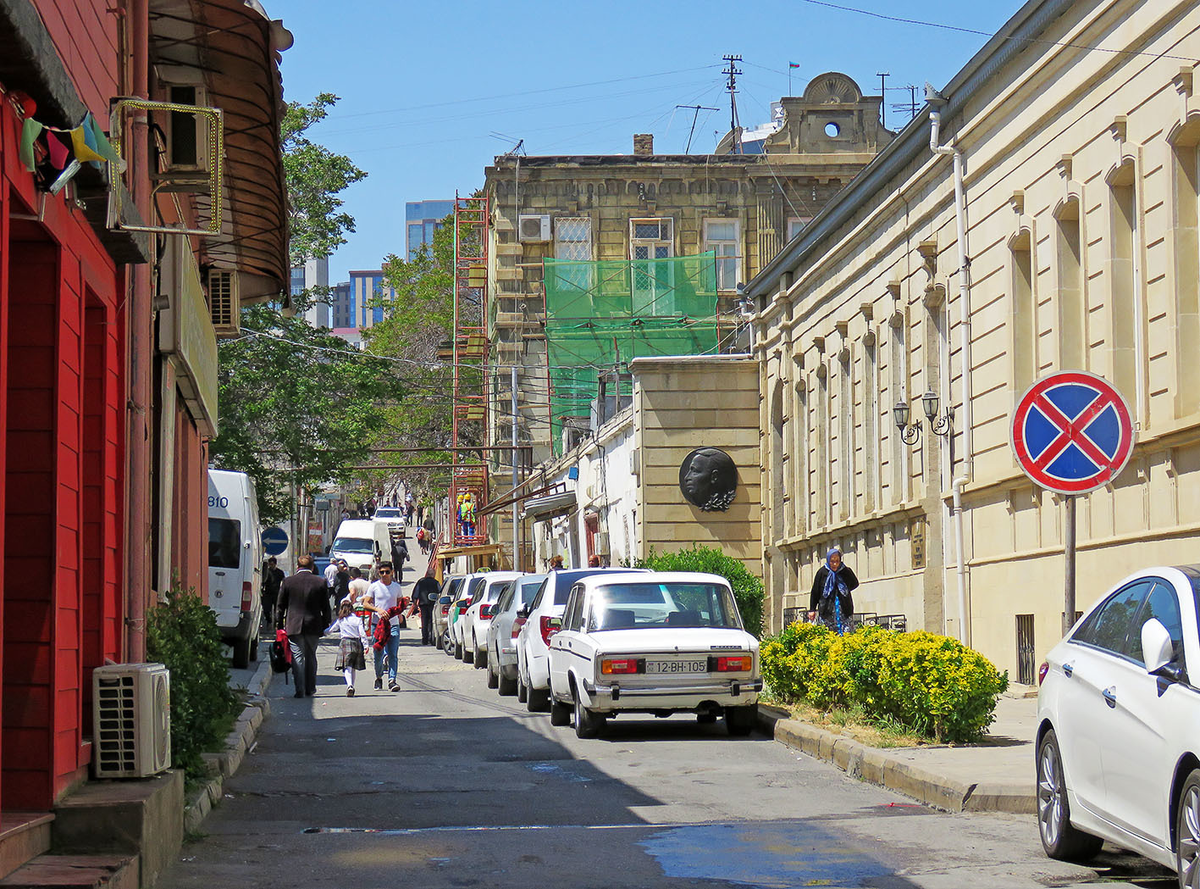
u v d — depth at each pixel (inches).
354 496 3609.7
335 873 362.3
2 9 253.0
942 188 971.9
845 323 1222.9
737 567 1322.6
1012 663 850.1
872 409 1163.9
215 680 597.3
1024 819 432.1
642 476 1507.1
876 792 497.7
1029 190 832.3
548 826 436.5
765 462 1491.1
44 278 335.3
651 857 383.2
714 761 587.5
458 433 2933.1
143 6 476.7
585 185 2454.5
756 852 388.2
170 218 655.1
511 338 2455.7
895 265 1079.0
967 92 922.1
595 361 2331.4
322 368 1758.1
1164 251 680.4
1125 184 733.9
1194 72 649.6
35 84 283.4
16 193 297.1
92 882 283.3
